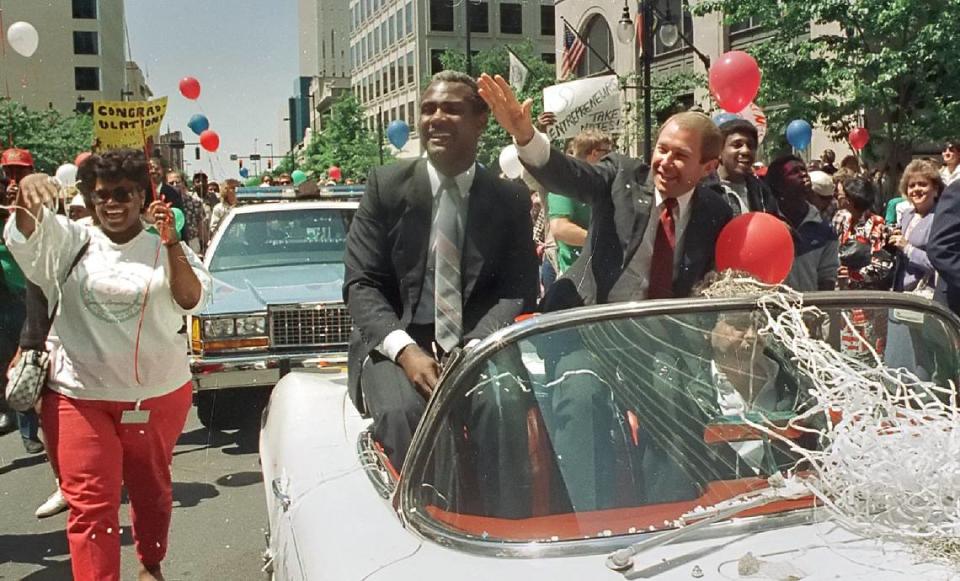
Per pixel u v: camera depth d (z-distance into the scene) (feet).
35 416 21.58
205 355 22.22
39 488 20.01
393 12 164.45
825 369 7.66
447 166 10.95
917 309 8.73
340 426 10.87
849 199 24.00
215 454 22.20
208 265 26.35
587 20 93.45
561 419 7.87
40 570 15.49
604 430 7.88
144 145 24.44
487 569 6.81
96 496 11.61
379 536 7.58
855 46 43.52
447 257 11.02
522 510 7.43
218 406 26.25
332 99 197.88
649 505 7.53
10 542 16.79
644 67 45.93
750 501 7.30
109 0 202.69
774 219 9.93
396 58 164.35
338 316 22.68
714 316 8.39
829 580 6.31
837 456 7.18
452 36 153.38
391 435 9.39
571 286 11.34
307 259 26.71
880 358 8.54
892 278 20.22
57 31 189.98
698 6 47.52
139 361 11.97
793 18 44.21
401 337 10.06
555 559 6.88
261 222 27.84
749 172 14.33
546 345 8.13
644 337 8.27
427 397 9.46
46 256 11.75
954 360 8.84
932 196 19.13
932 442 7.07
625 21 48.26
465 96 10.84
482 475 7.59
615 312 8.34
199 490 19.49
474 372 7.95
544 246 25.98
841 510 7.09
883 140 44.32
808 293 8.61
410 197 11.03
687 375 8.21
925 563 6.51
